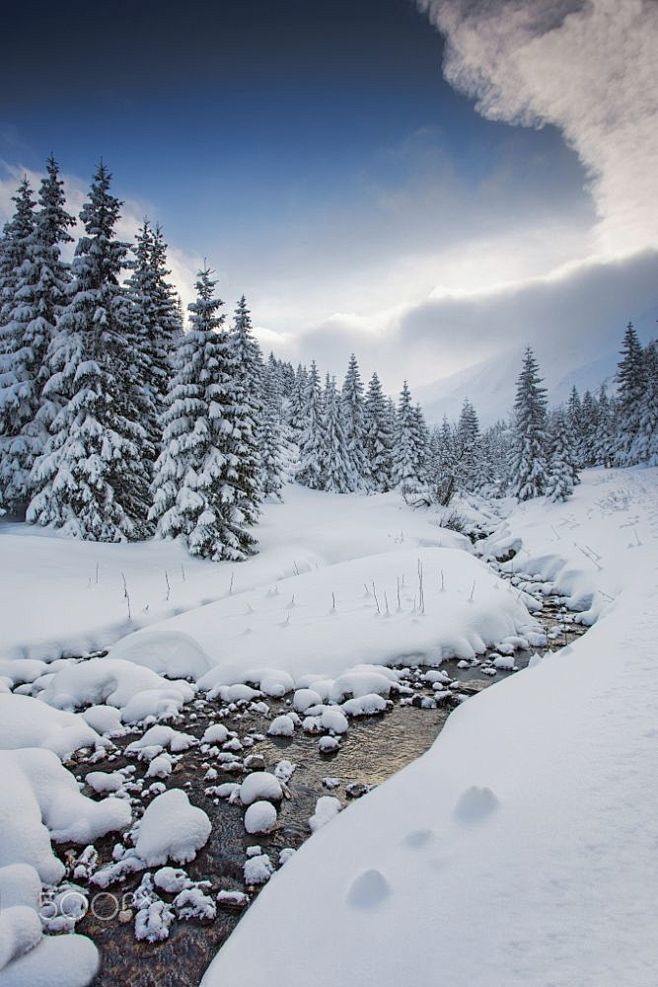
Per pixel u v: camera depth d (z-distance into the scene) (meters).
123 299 19.83
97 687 8.12
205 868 4.46
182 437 19.02
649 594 9.58
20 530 18.50
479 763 4.61
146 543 18.88
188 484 18.73
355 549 24.05
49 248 20.73
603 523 19.97
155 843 4.58
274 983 2.71
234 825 5.08
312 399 48.28
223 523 19.16
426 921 2.77
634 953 2.25
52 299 21.02
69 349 18.58
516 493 42.16
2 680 8.59
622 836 3.02
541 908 2.65
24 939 3.44
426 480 45.06
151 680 8.26
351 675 8.19
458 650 9.67
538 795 3.65
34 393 20.27
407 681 8.63
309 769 6.12
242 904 4.02
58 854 4.65
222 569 17.25
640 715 4.50
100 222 19.34
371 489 49.97
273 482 38.94
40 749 5.68
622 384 49.47
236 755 6.50
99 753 6.50
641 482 28.53
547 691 5.99
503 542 24.61
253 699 8.07
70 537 17.84
